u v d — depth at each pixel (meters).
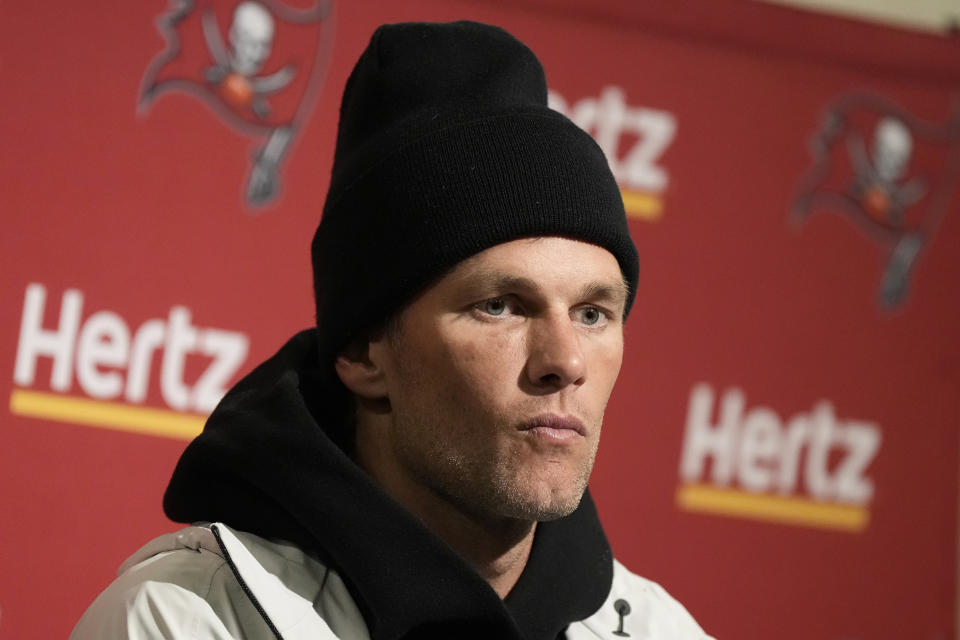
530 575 3.13
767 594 6.25
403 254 2.93
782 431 6.34
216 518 3.21
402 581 2.88
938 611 6.48
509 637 2.93
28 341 5.29
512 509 2.82
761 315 6.34
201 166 5.57
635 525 6.07
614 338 2.97
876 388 6.50
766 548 6.27
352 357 3.14
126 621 2.88
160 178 5.50
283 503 3.01
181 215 5.53
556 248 2.89
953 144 6.72
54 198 5.35
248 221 5.62
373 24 5.84
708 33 6.35
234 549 2.91
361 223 3.04
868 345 6.51
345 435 3.29
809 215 6.46
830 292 6.47
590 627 3.40
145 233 5.47
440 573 2.89
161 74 5.53
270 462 3.01
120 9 5.49
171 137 5.54
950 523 6.54
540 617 3.10
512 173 2.93
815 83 6.52
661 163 6.25
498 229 2.87
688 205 6.27
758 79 6.43
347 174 3.14
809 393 6.39
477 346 2.83
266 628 2.91
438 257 2.88
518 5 6.05
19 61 5.34
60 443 5.30
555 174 2.95
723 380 6.26
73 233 5.37
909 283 6.60
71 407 5.33
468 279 2.87
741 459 6.26
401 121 3.10
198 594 2.92
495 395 2.81
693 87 6.32
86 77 5.43
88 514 5.31
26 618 5.20
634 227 6.19
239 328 5.58
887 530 6.46
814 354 6.41
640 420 6.12
